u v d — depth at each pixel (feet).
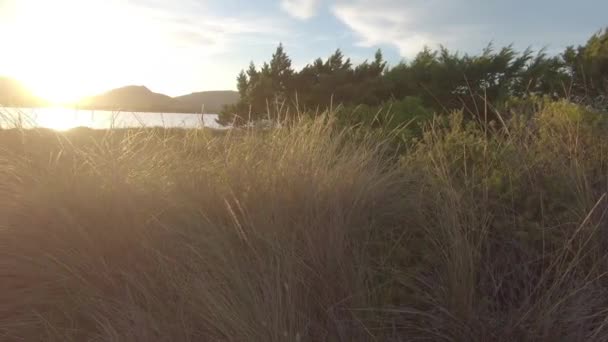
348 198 13.10
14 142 16.20
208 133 17.84
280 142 15.89
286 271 10.06
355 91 40.50
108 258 12.00
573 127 14.98
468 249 10.19
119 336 9.59
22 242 12.17
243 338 8.91
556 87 30.04
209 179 14.32
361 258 11.03
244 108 48.65
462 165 14.83
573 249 10.76
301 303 9.86
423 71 34.30
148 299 10.32
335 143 15.69
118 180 13.52
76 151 15.34
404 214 13.29
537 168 13.33
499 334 8.91
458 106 29.73
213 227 11.79
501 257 11.09
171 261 11.26
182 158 15.88
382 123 21.44
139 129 17.49
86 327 10.48
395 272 10.72
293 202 13.00
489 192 12.73
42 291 11.21
